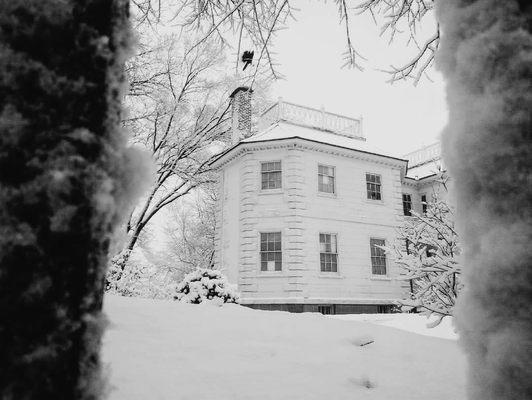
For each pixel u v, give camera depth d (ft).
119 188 2.48
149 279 37.91
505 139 2.94
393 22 16.34
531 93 2.88
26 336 1.97
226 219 55.31
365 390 9.99
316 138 54.80
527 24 3.07
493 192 2.99
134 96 49.32
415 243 25.55
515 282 2.72
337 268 49.75
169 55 51.83
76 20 2.41
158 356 11.11
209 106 64.75
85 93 2.36
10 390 1.90
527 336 2.61
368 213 53.67
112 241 2.44
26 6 2.26
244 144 51.47
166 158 61.31
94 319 2.26
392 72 15.53
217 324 15.75
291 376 10.55
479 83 3.18
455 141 3.29
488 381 2.82
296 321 17.76
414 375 11.44
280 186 50.72
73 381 2.10
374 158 55.57
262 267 48.37
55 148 2.19
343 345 14.49
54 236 2.11
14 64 2.17
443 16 3.64
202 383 9.36
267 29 16.08
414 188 66.03
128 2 2.86
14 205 2.03
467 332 3.05
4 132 2.08
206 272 35.81
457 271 21.71
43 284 2.03
